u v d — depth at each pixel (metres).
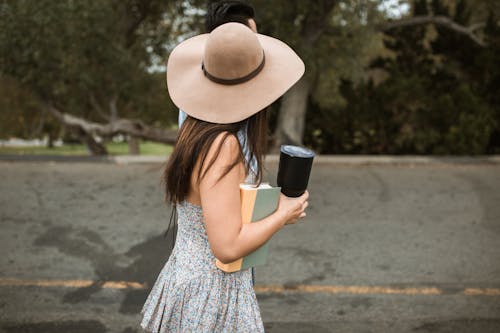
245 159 1.50
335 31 9.85
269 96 1.46
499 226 5.30
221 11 1.75
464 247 4.70
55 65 10.26
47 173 7.62
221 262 1.50
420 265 4.27
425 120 9.50
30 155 8.70
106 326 3.21
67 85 11.19
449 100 9.24
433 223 5.41
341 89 9.84
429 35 13.52
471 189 6.87
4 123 18.33
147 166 8.23
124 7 11.55
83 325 3.22
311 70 9.19
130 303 3.54
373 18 9.45
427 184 7.16
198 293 1.60
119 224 5.27
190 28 11.84
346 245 4.74
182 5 10.88
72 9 9.46
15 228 5.12
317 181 7.32
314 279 3.98
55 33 9.50
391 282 3.93
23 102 17.36
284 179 1.58
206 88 1.49
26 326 3.20
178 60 1.67
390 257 4.45
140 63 12.85
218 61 1.44
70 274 4.02
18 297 3.61
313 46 9.91
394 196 6.51
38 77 10.38
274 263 4.30
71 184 6.97
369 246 4.72
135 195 6.42
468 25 10.28
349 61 10.05
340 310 3.47
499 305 3.55
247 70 1.46
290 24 8.80
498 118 9.59
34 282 3.86
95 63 10.62
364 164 8.63
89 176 7.47
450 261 4.36
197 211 1.56
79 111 12.66
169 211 5.73
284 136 9.80
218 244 1.42
